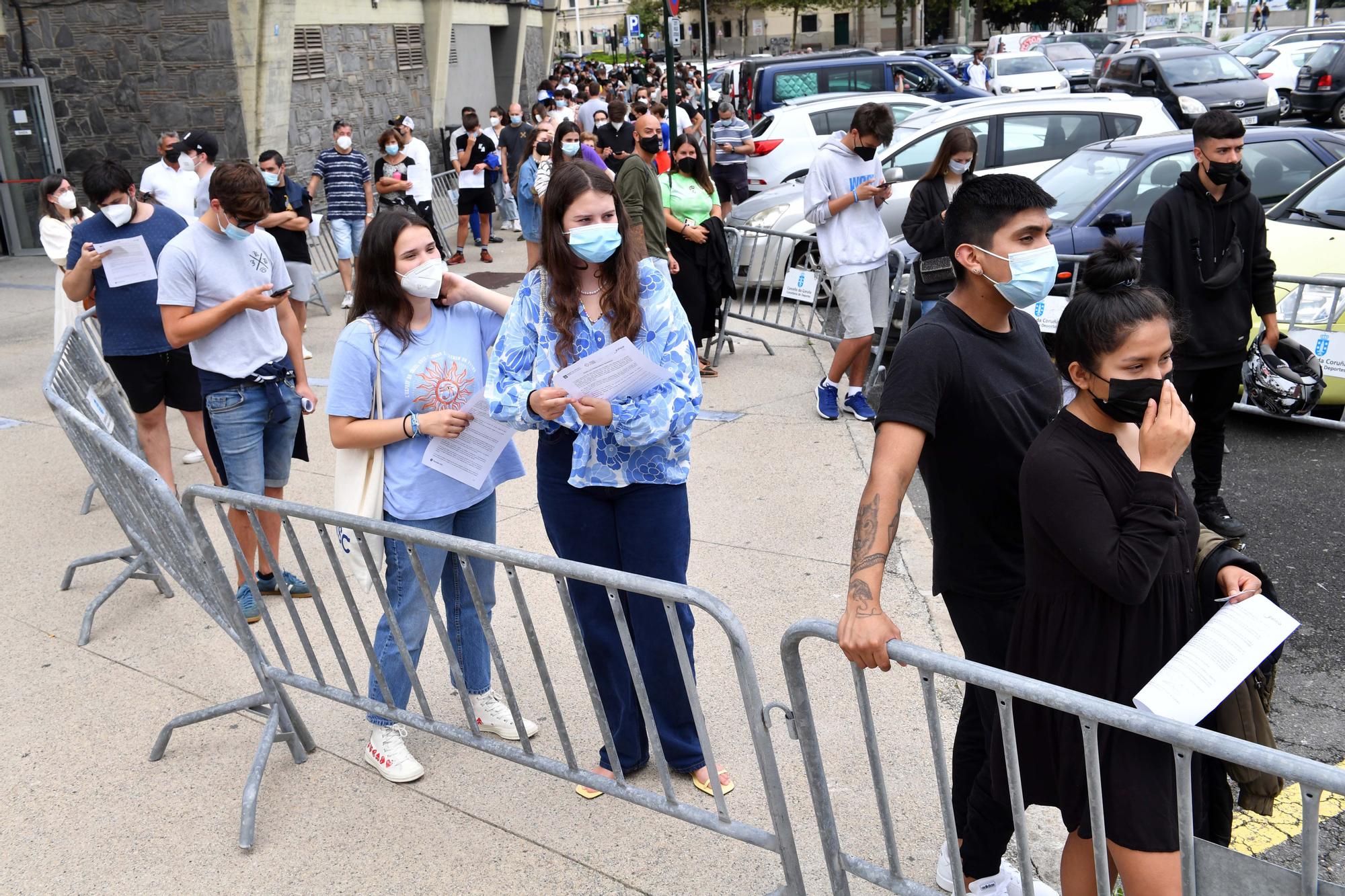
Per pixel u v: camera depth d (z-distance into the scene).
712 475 5.85
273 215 8.66
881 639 2.02
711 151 13.16
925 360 2.26
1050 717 2.14
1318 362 5.55
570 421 2.86
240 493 3.07
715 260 7.11
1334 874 2.89
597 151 12.51
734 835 2.56
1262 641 1.91
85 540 5.33
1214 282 4.48
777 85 16.77
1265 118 18.97
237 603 3.29
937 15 59.78
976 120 9.91
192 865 3.00
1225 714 2.06
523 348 2.91
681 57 68.12
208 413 4.32
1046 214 2.25
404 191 11.48
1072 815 2.14
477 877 2.90
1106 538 1.98
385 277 3.09
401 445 3.19
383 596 2.98
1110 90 20.91
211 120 13.72
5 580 4.92
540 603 4.47
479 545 2.64
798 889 2.50
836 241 6.35
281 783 3.36
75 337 5.05
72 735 3.67
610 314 2.81
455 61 21.38
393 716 3.14
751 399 7.21
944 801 2.11
